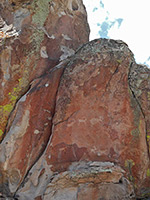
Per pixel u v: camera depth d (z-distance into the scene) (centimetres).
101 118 234
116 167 218
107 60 247
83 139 229
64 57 286
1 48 254
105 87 241
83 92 239
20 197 217
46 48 276
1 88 248
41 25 281
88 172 208
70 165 221
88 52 258
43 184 217
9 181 220
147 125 241
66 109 236
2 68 251
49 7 294
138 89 250
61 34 297
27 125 235
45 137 237
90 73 244
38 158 229
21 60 258
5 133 236
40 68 264
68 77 247
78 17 326
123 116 236
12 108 244
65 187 208
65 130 231
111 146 229
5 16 288
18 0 288
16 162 224
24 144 230
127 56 253
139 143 234
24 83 254
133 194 214
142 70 261
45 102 244
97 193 202
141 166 230
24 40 264
